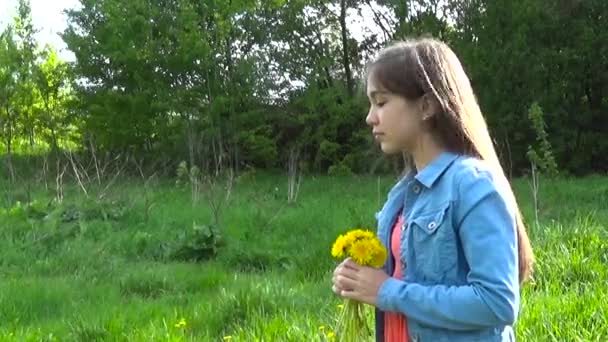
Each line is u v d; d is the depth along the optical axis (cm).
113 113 2458
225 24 2505
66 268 926
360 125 2689
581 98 2527
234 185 1961
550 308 520
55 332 636
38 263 938
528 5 2408
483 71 2395
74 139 2555
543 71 2411
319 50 2761
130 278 845
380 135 249
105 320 636
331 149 2639
